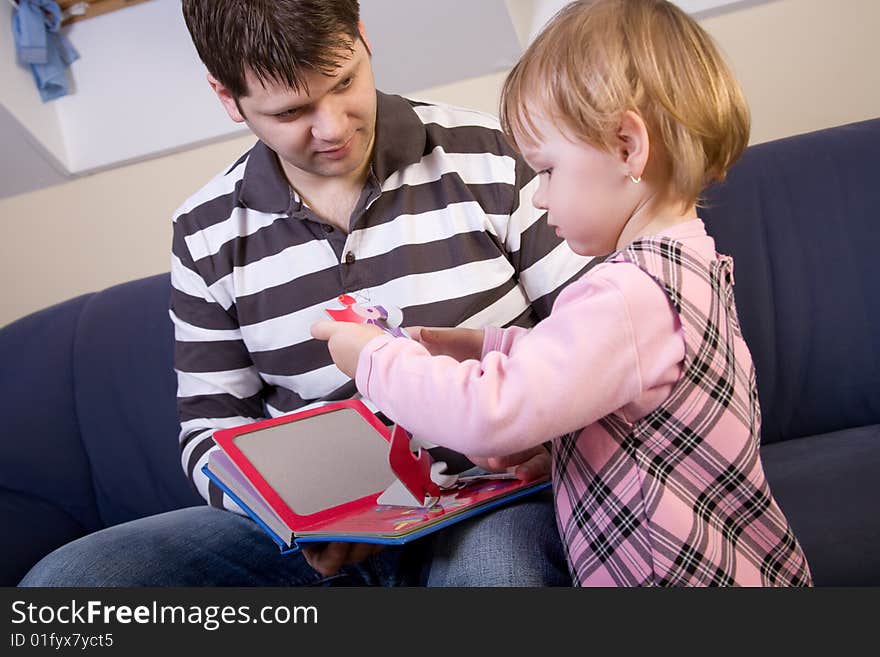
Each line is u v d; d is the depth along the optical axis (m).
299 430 1.14
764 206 1.55
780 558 0.90
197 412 1.34
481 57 2.05
